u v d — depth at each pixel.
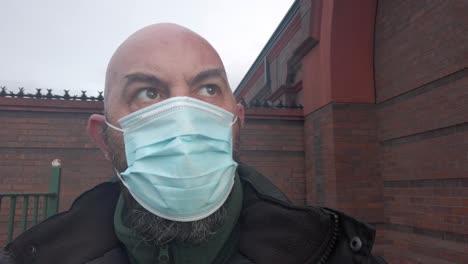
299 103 6.13
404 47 4.29
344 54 4.85
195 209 1.03
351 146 4.69
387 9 4.65
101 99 4.91
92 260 1.07
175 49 1.05
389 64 4.58
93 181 4.74
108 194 1.21
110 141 1.11
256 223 1.09
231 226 1.08
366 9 4.84
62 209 4.60
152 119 1.05
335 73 4.81
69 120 4.79
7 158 4.58
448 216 3.54
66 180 4.68
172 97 1.04
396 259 4.32
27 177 4.57
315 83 5.26
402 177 4.27
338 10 4.80
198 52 1.07
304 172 5.50
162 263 1.01
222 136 1.12
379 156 4.73
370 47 4.92
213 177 1.06
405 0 4.29
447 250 3.54
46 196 2.97
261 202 1.14
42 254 1.10
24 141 4.63
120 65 1.06
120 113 1.07
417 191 4.02
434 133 3.78
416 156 4.05
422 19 3.97
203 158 1.06
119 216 1.10
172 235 1.01
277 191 1.21
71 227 1.14
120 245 1.13
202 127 1.08
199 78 1.06
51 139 4.70
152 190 1.04
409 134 4.14
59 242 1.12
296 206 1.05
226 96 1.15
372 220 4.55
